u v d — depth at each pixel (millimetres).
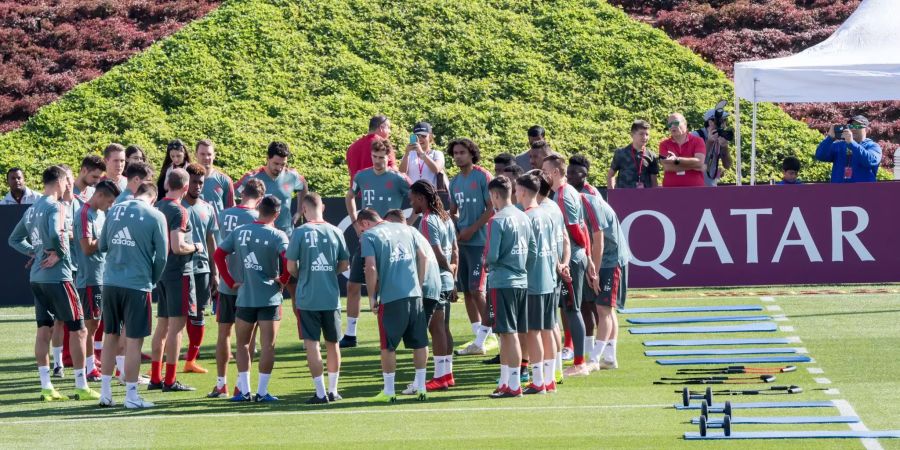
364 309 58719
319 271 37719
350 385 41312
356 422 34750
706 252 58906
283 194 49625
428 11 109625
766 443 30797
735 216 58844
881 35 68562
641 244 59125
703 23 119562
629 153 59562
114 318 37844
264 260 38000
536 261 37969
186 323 44156
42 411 37406
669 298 58125
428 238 40969
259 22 106562
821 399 36469
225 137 92938
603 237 41281
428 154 50781
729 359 43469
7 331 53812
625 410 35562
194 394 40125
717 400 36750
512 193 45312
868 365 41844
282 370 44469
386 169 48500
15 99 111625
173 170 40469
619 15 111125
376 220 38125
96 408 37781
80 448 31953
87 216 41281
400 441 32094
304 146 93062
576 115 98125
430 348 48344
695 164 59969
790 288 59781
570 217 40594
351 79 101125
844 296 56875
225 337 39438
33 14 126500
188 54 102938
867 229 58438
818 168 93562
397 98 99562
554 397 37906
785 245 58656
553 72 102750
